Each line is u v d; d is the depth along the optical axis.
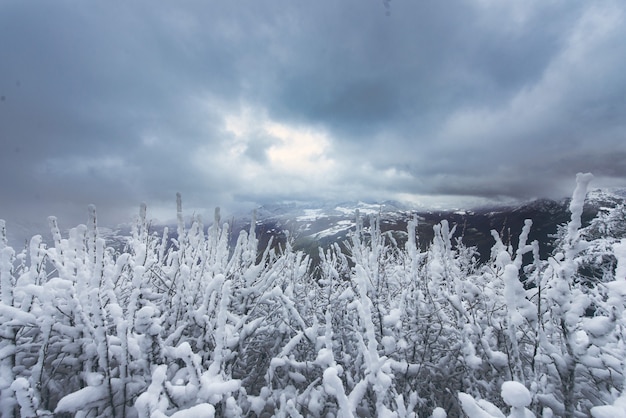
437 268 3.45
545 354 2.38
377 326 3.12
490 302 3.08
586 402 2.34
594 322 1.94
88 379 2.07
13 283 2.35
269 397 2.57
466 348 2.55
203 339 2.70
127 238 3.32
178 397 1.93
